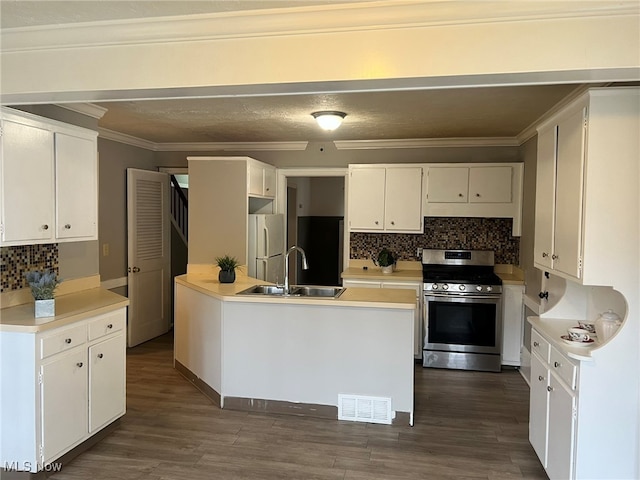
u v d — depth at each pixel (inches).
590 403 89.2
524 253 190.1
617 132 88.9
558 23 78.5
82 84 95.2
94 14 87.7
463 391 165.2
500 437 129.1
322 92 94.4
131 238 215.0
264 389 144.4
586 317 116.0
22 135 109.3
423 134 201.0
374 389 137.7
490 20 80.0
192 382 168.6
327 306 139.0
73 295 135.8
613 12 76.6
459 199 202.1
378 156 222.2
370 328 137.3
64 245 137.4
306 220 339.9
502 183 198.1
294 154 231.0
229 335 146.1
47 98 101.0
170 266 246.5
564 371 96.2
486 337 188.4
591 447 89.6
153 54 92.4
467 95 135.3
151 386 165.3
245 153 235.0
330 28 85.1
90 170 132.8
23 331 100.0
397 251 222.5
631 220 89.2
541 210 120.0
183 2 82.3
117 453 118.2
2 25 93.2
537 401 112.0
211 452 119.3
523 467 113.6
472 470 112.0
